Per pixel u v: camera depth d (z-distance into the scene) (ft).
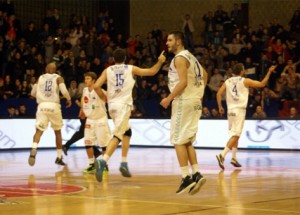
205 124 57.98
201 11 77.00
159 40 70.49
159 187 26.61
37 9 75.25
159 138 59.47
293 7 73.05
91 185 27.35
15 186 26.91
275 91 62.28
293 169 36.27
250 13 74.84
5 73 62.13
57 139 38.83
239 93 37.50
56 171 34.71
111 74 27.68
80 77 64.49
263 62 64.18
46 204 21.17
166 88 63.62
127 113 27.45
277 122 56.08
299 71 64.75
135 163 40.27
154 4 78.95
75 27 70.08
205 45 70.95
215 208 20.31
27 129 55.67
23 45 64.08
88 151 33.88
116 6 78.74
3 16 65.16
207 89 63.36
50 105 37.91
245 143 57.16
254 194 24.09
